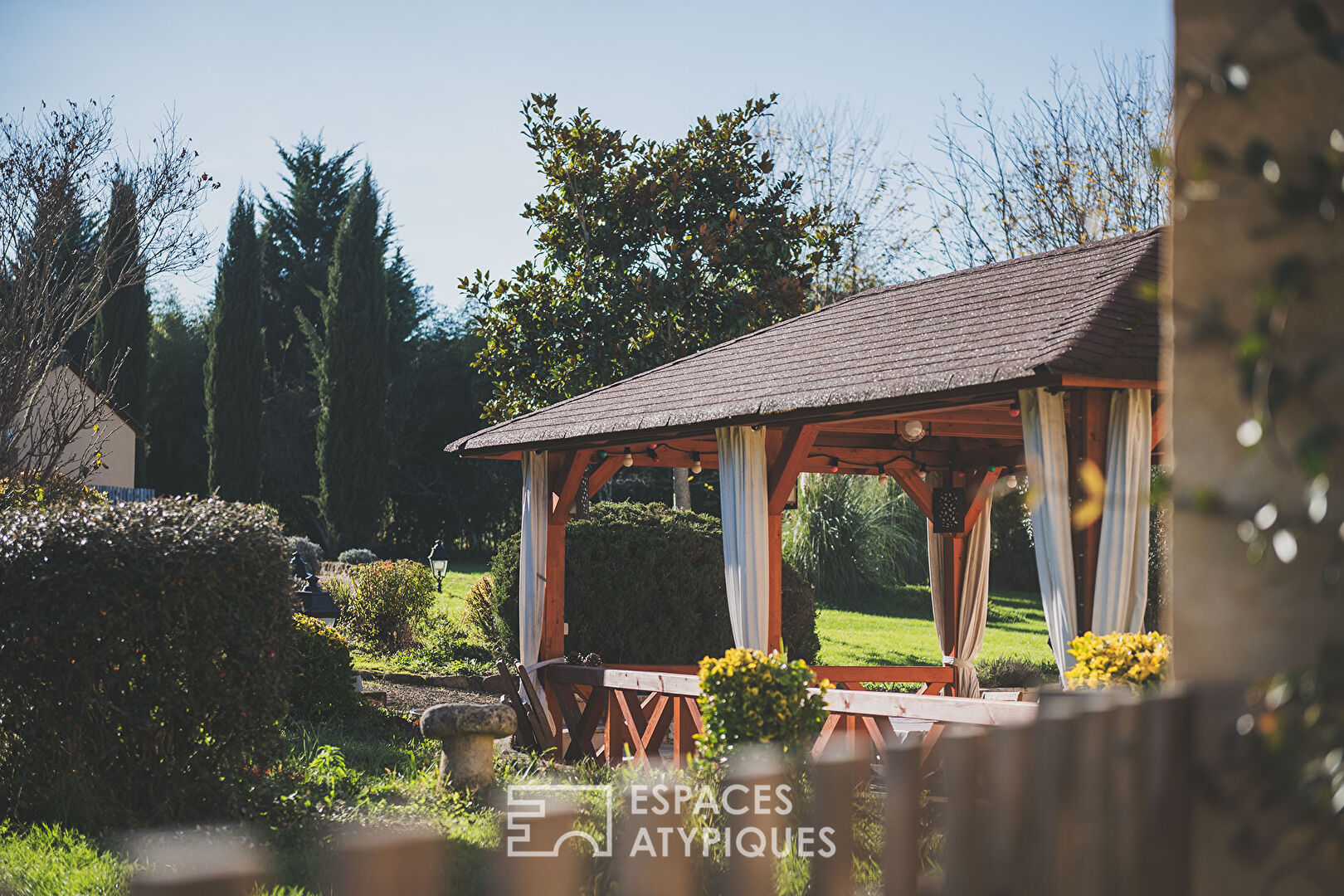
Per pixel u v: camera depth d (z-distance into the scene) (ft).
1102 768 7.54
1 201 44.34
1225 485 7.84
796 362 31.94
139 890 5.72
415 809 22.91
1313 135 7.61
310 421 139.95
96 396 48.80
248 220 125.39
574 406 38.65
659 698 29.71
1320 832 7.38
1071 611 21.53
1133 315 23.29
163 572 21.66
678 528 49.49
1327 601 7.43
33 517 22.36
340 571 80.18
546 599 37.52
